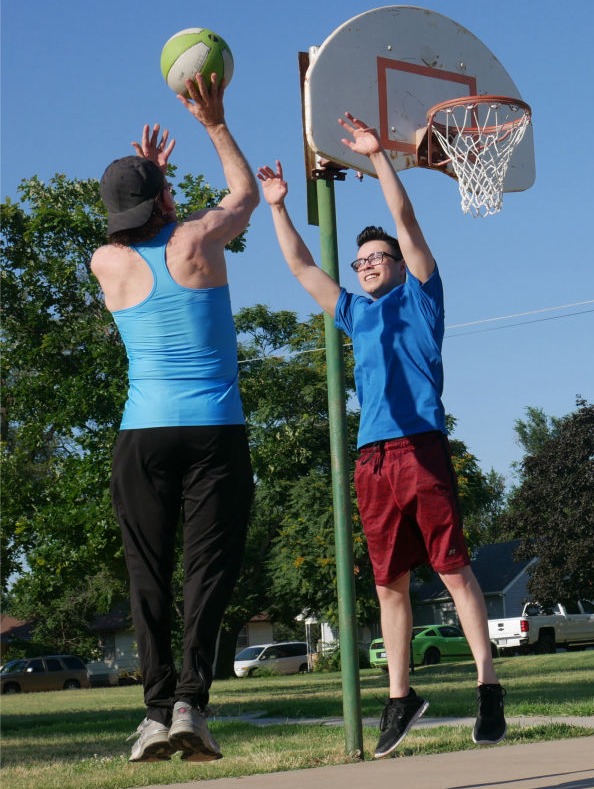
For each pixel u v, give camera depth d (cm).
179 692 323
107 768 711
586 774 460
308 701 1571
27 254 2552
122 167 348
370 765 571
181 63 376
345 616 641
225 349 349
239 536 344
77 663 4250
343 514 647
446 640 3450
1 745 1044
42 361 2523
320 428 3591
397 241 443
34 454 2802
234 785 494
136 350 346
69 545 2397
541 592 4034
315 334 3819
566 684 1562
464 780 461
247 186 365
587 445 4241
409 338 407
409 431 396
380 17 628
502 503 7775
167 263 343
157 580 341
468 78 654
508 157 636
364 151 415
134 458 340
